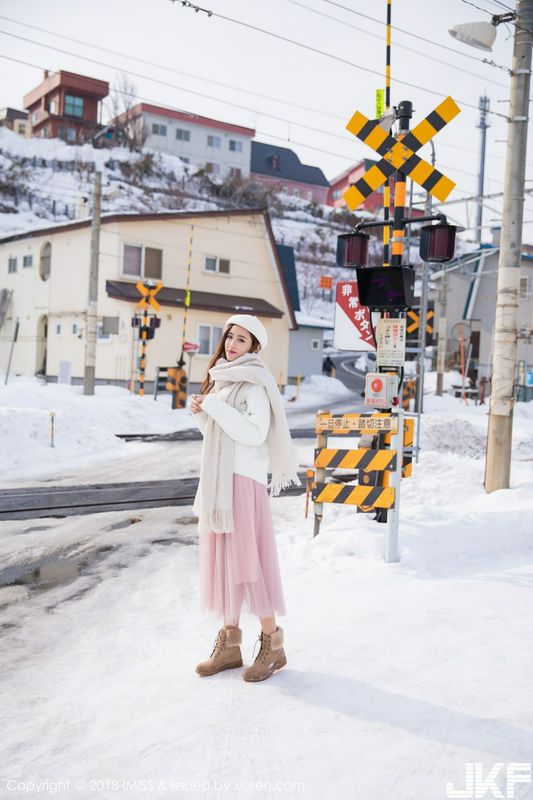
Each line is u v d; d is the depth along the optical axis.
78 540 7.05
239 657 3.64
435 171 6.98
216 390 3.68
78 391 22.56
